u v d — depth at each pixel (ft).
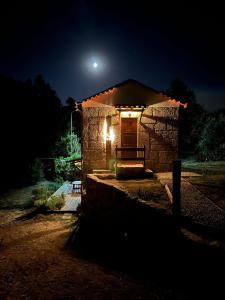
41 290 23.21
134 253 28.35
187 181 39.55
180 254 22.06
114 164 49.32
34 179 82.69
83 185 49.70
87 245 33.96
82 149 50.01
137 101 49.57
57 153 93.91
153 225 26.37
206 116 101.35
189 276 20.99
